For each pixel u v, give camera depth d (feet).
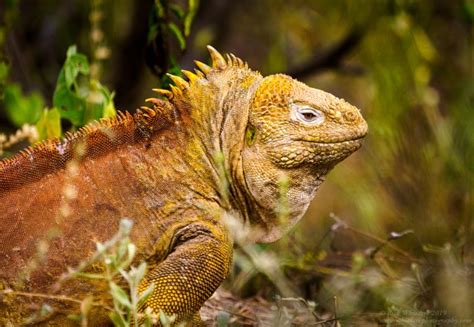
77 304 28.63
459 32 65.00
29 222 28.96
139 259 29.14
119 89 58.59
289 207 30.96
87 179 29.40
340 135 30.55
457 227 45.42
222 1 60.44
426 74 58.29
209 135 30.09
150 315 26.66
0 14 43.93
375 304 36.99
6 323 28.55
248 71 31.09
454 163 51.98
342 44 59.77
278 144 30.32
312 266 38.73
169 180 29.68
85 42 59.26
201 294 28.53
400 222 46.34
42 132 36.63
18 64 51.29
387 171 51.16
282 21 66.59
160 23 39.34
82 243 28.91
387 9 58.80
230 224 30.22
